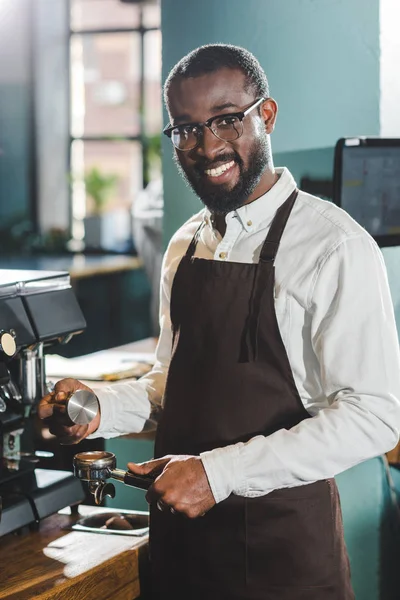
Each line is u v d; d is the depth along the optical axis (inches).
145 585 74.6
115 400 75.4
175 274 72.8
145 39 348.8
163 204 106.0
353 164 94.9
